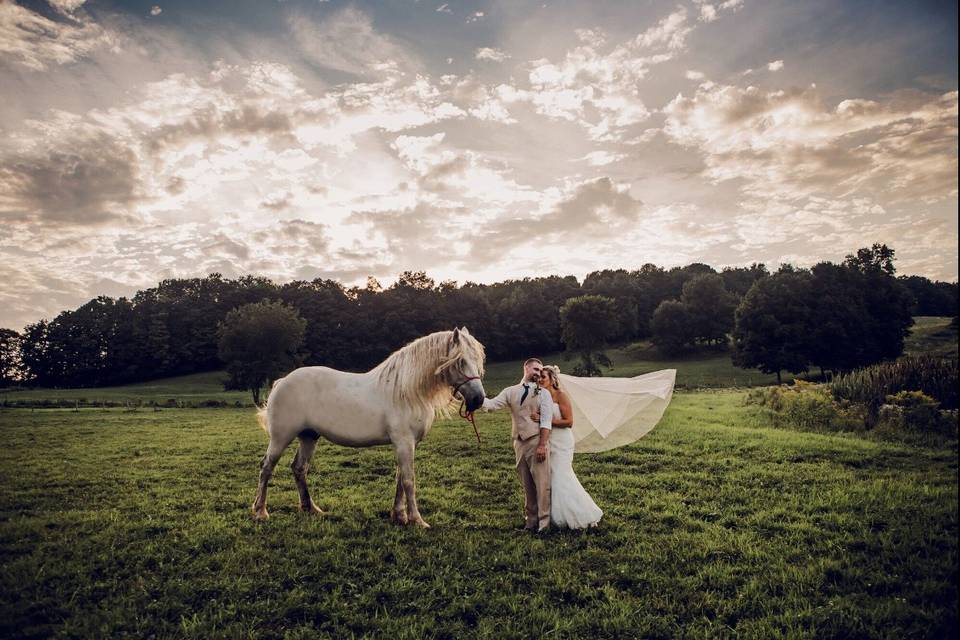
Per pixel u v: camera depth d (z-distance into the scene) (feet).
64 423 61.98
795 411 47.55
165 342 226.17
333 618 13.09
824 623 12.62
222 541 18.40
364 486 27.55
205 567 16.10
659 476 27.27
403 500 20.77
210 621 13.01
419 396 20.44
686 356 245.24
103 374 218.59
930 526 18.67
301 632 12.42
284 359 140.77
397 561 16.33
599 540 18.10
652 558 16.49
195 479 29.86
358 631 12.71
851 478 25.77
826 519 19.77
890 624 12.45
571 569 15.74
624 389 23.15
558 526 19.08
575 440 22.71
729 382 159.63
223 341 138.92
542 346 281.54
